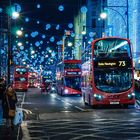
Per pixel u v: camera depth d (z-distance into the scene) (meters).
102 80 30.52
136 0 53.62
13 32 51.31
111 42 30.70
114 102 30.38
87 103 35.12
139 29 52.91
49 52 76.31
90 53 31.42
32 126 19.05
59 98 51.69
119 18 63.84
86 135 15.56
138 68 50.53
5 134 16.03
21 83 80.69
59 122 20.83
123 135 15.48
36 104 37.78
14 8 32.09
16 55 71.06
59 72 62.31
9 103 17.00
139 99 40.53
